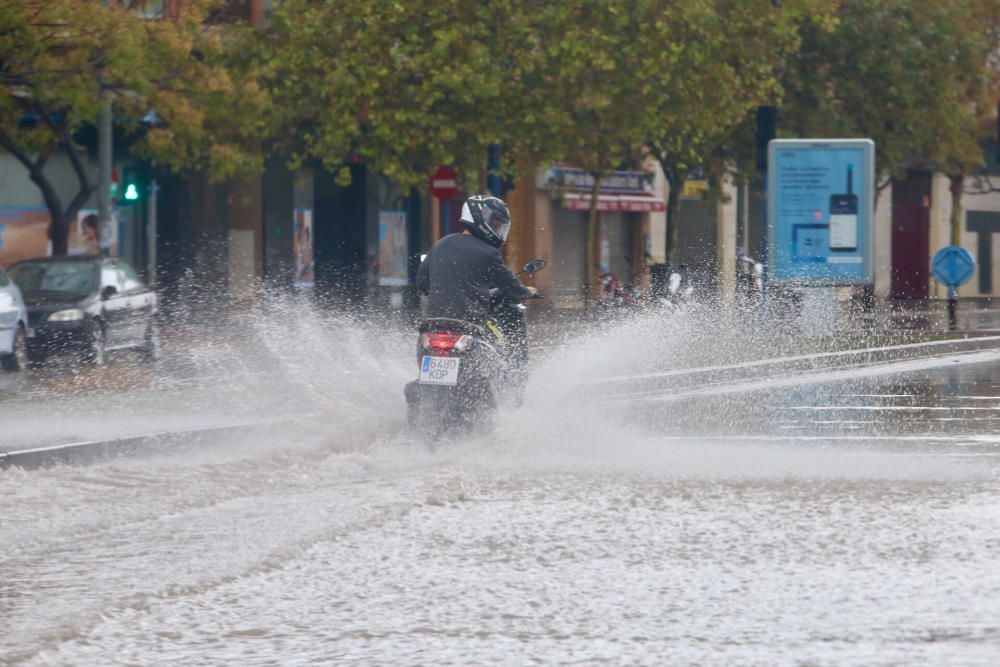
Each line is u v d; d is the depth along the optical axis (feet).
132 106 294.66
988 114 491.72
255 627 62.75
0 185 357.00
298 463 110.32
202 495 95.09
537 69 325.21
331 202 423.23
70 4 247.29
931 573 72.33
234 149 323.57
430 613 65.05
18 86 282.97
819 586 69.77
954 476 104.73
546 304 441.68
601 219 524.52
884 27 410.52
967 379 214.69
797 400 178.09
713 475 104.99
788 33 366.22
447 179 323.57
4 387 195.72
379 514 88.33
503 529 84.23
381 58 326.44
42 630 61.46
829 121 410.52
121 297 257.14
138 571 72.84
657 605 66.28
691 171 438.81
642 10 326.65
